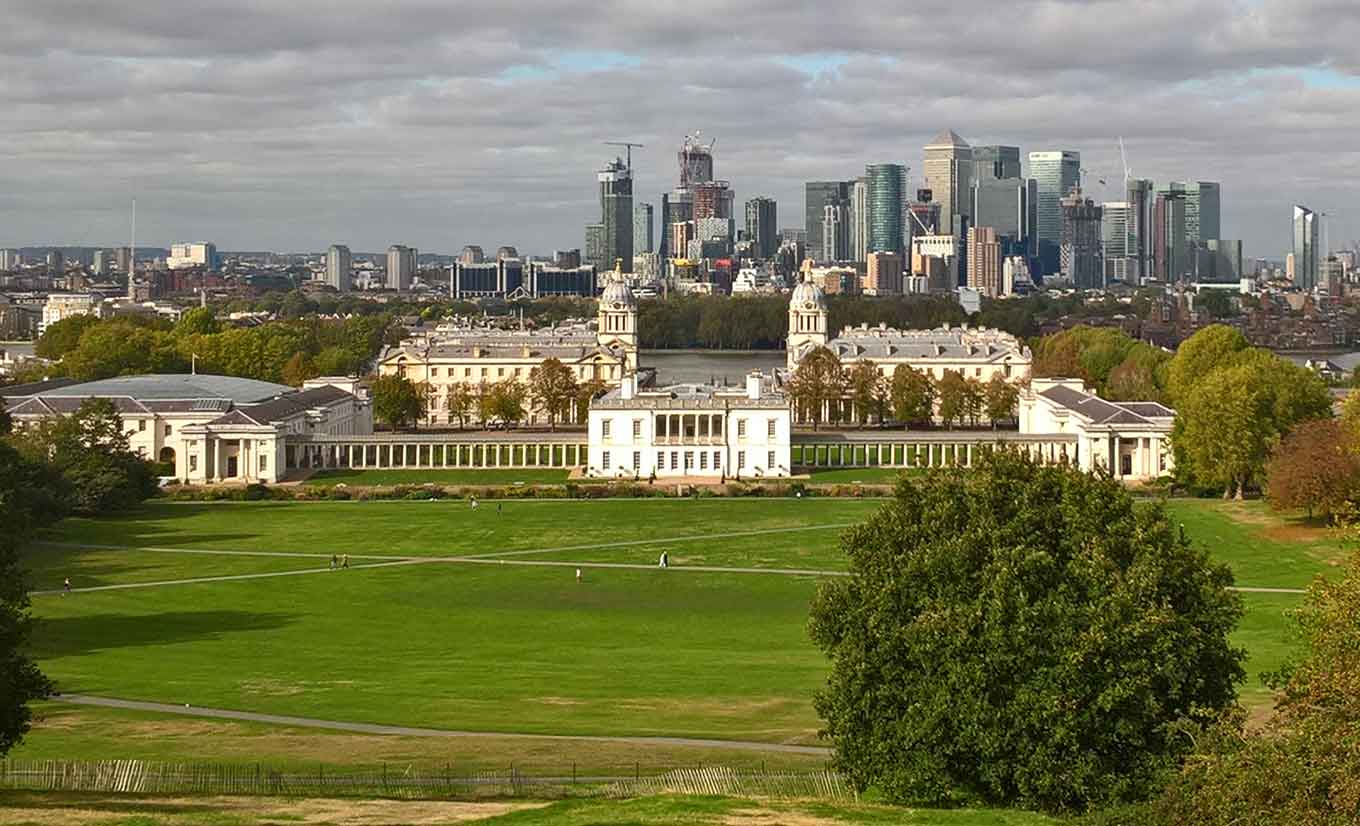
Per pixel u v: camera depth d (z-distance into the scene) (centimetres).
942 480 15250
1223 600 13862
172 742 16112
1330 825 10419
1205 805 11181
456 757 15412
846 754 13788
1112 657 13000
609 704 18050
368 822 12375
